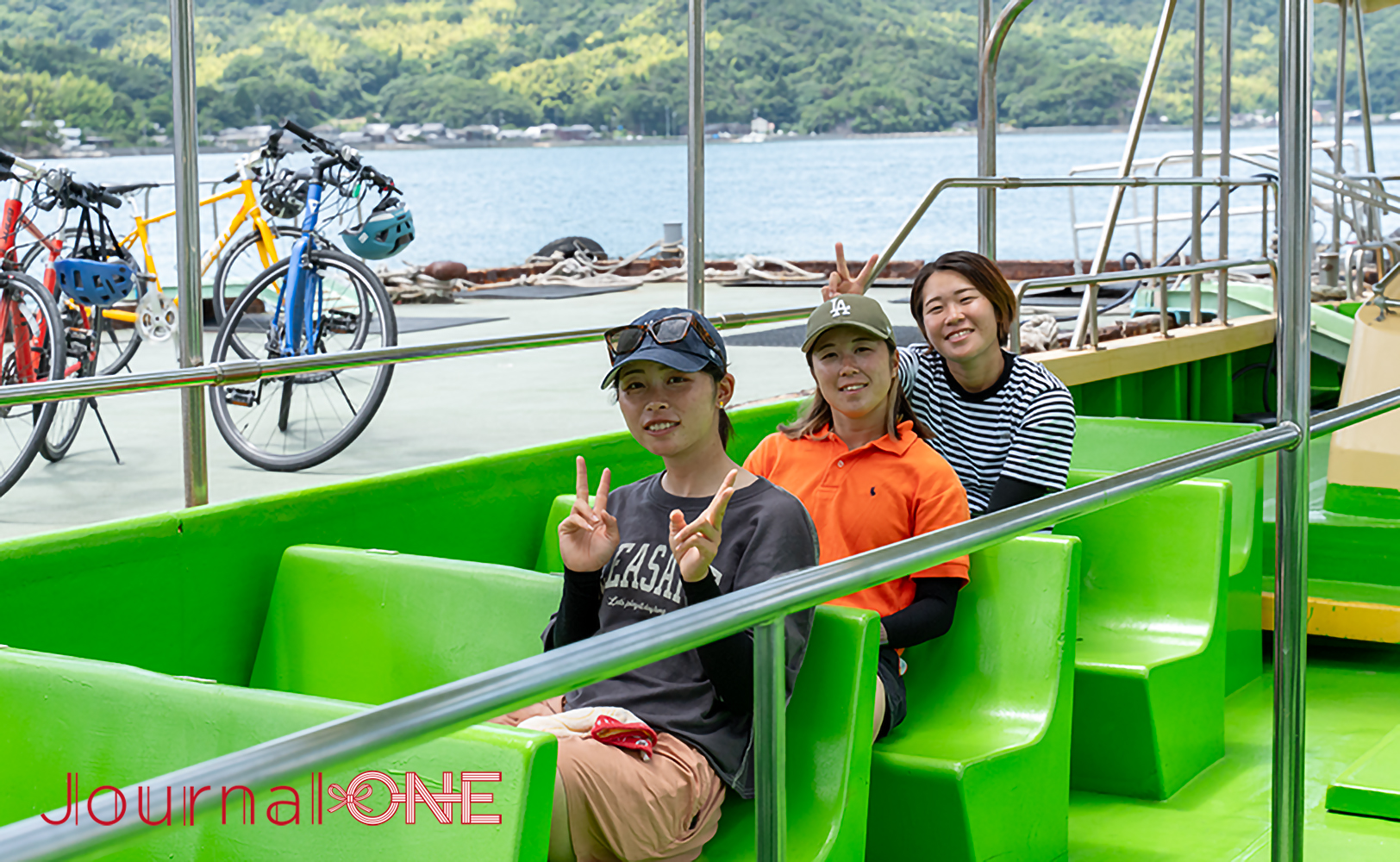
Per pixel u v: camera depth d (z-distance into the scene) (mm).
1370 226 7895
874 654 2166
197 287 3010
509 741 1646
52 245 6113
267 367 3072
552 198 65125
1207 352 6098
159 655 2762
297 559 2818
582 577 2195
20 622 2549
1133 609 3291
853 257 38062
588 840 1987
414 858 1672
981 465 3061
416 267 13469
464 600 2596
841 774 2125
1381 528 4113
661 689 2148
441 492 3283
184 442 3090
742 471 2225
